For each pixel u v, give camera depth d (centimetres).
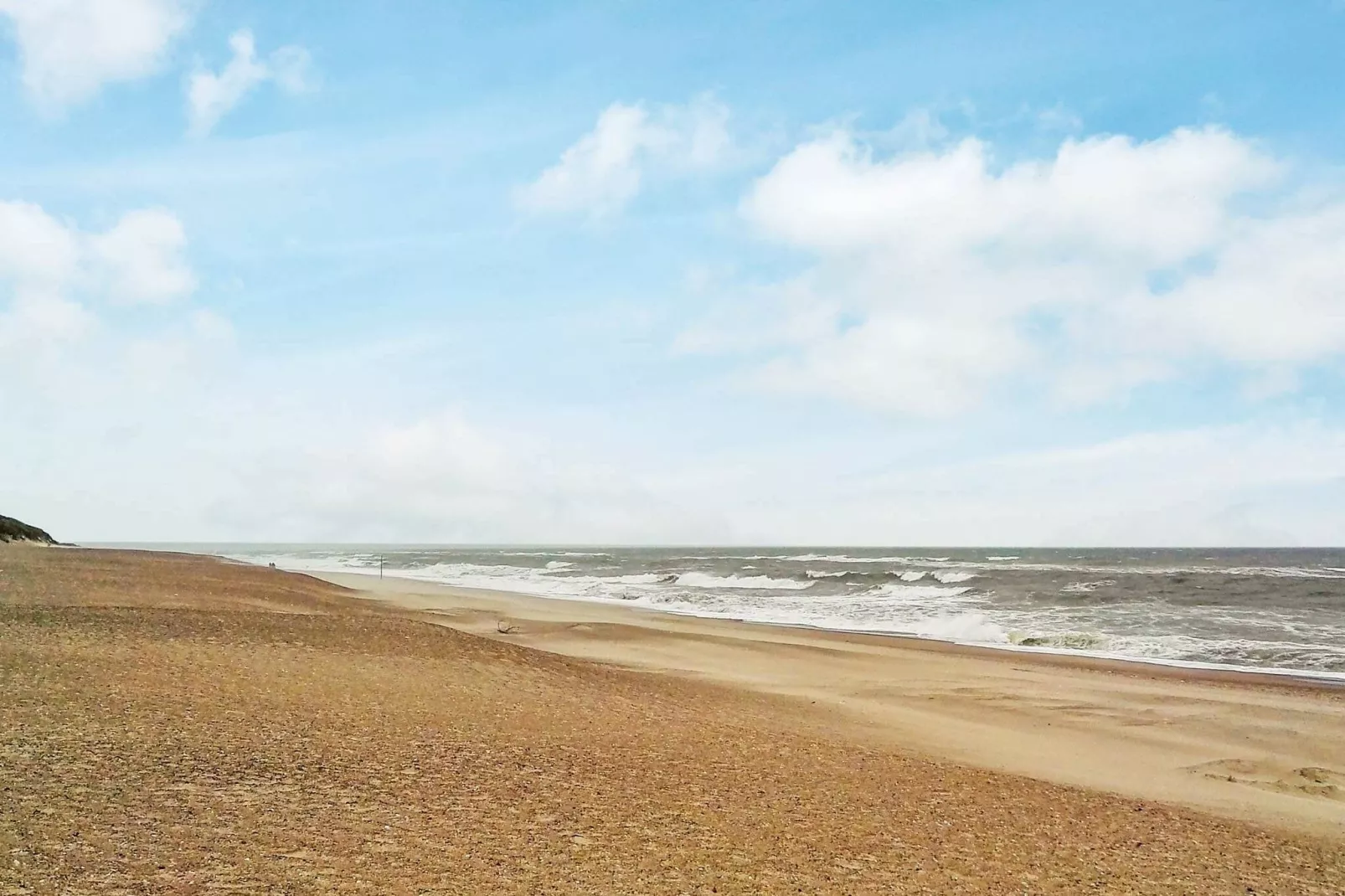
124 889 584
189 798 777
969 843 914
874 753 1338
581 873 714
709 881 729
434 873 678
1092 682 2292
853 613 4159
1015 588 5647
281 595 3231
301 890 619
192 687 1209
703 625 3566
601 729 1266
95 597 2336
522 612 3894
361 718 1155
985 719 1817
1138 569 8344
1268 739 1703
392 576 7388
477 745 1087
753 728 1428
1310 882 896
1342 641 3127
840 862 812
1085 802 1155
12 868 593
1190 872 895
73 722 970
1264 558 14000
